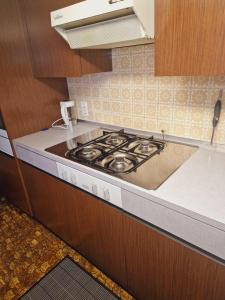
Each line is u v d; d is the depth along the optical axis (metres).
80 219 1.40
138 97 1.49
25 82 1.68
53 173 1.44
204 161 1.13
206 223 0.76
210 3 0.74
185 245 0.87
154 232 0.96
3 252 1.77
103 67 1.49
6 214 2.21
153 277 1.10
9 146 1.76
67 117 1.82
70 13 1.03
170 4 0.82
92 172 1.12
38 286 1.51
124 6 0.85
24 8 1.47
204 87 1.19
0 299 1.44
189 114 1.30
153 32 0.99
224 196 0.85
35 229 1.99
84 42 1.19
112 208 1.11
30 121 1.78
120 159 1.20
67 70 1.41
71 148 1.45
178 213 0.83
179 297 1.02
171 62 0.91
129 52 1.42
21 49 1.60
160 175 1.03
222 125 1.19
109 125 1.77
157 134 1.49
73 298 1.42
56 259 1.69
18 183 1.92
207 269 0.84
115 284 1.47
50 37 1.40
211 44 0.79
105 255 1.37
